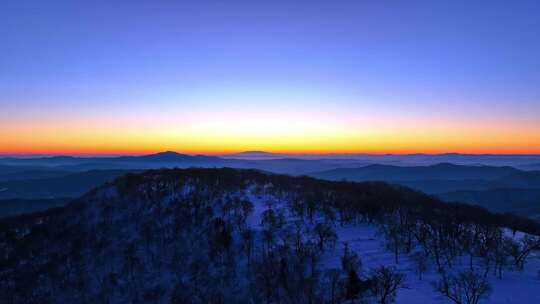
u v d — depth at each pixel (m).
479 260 68.44
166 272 78.75
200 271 75.12
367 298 54.88
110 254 89.06
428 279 60.25
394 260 68.69
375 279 56.22
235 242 81.31
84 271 84.31
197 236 88.56
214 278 71.44
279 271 65.00
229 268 73.19
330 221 91.94
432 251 70.69
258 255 74.75
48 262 91.12
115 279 79.06
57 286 81.00
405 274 62.16
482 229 77.81
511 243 67.69
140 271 80.62
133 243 90.69
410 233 77.56
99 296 75.25
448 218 84.56
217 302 64.62
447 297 53.41
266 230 84.06
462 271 61.69
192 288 70.81
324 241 76.81
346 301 54.94
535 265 66.50
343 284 57.12
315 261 67.38
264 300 61.19
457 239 75.69
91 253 90.94
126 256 85.44
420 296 54.25
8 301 78.44
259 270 66.44
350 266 63.50
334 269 61.00
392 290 54.25
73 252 92.44
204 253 81.12
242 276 69.88
